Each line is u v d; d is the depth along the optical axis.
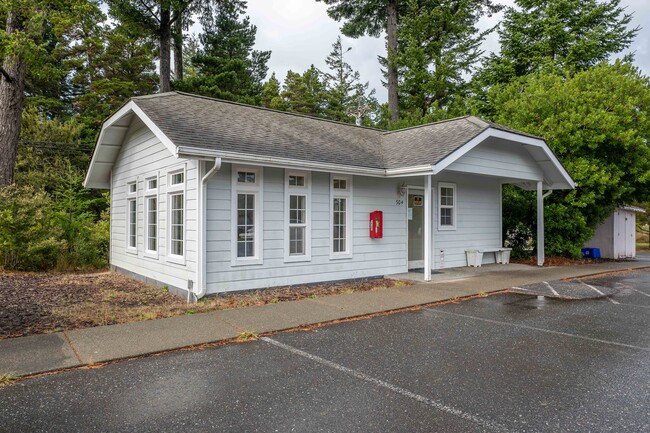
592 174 13.40
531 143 11.10
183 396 3.60
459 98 21.80
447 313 6.78
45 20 13.11
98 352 4.66
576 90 14.03
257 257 8.23
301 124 11.35
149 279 9.60
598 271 11.73
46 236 11.58
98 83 25.44
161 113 8.21
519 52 22.69
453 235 12.46
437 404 3.45
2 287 8.81
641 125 13.77
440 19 23.09
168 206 8.66
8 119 12.74
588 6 21.39
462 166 10.15
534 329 5.81
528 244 15.48
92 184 13.52
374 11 24.67
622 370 4.23
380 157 10.40
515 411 3.32
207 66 24.83
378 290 8.58
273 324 5.92
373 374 4.12
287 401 3.50
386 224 10.48
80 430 3.02
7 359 4.42
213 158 7.05
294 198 8.94
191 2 21.75
